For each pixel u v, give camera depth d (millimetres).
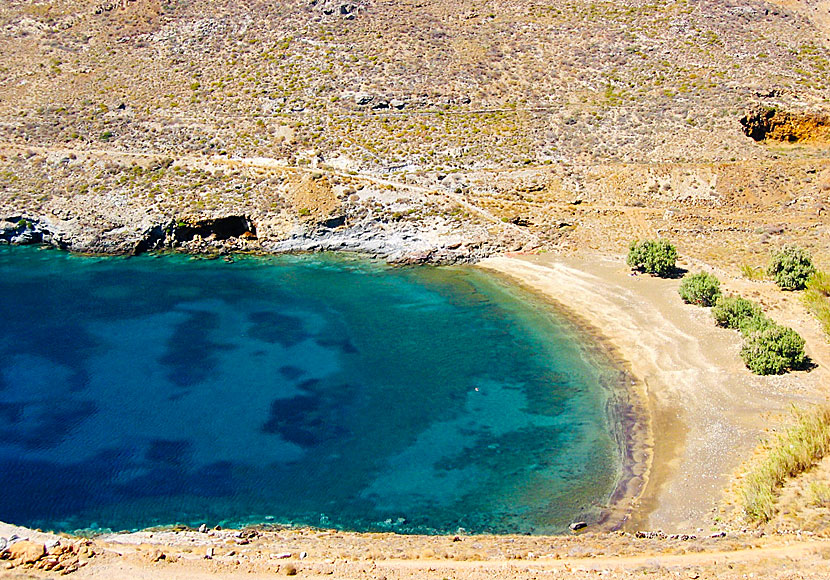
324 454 46531
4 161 89250
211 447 47094
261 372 56062
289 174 86062
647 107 94688
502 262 75688
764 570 32031
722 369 53812
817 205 81250
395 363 57500
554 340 60594
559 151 89812
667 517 39750
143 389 53656
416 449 47062
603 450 46562
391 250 79062
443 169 87562
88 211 82750
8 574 32656
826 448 41781
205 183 85625
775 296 63969
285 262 78250
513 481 43844
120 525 40062
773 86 96188
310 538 37844
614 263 73250
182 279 73938
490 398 52750
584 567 33000
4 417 50125
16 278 73812
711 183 84188
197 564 33750
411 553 35219
